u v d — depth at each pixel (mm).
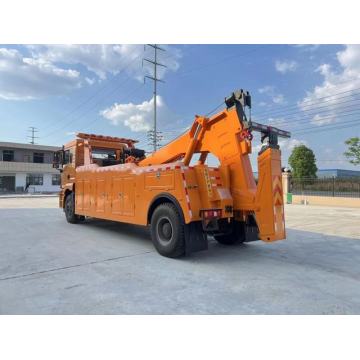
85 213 10039
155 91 37750
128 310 3752
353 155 38469
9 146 45875
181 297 4191
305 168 50531
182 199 6164
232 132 6391
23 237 8648
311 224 12055
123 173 8070
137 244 7773
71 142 11438
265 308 3867
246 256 6664
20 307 3820
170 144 7652
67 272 5305
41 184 47812
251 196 6133
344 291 4543
